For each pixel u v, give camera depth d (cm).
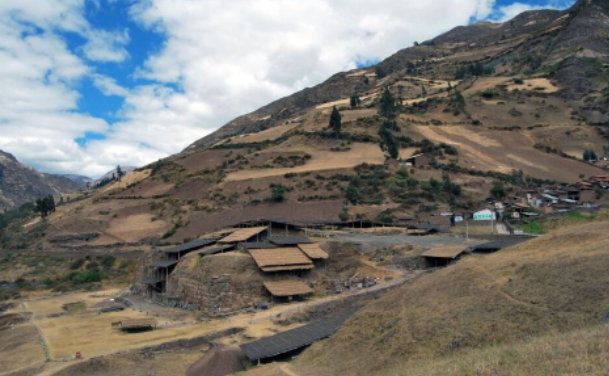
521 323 3138
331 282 7344
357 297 6366
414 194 12250
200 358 4891
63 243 13275
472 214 10919
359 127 18138
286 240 8019
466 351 3105
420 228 9662
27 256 12588
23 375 4669
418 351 3409
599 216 8744
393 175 13612
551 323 2991
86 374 4666
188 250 8456
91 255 11956
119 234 13250
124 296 8888
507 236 8381
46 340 5872
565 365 2223
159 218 13812
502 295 3581
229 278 6850
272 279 7094
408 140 16675
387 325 4038
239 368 4459
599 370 2055
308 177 13938
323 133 17488
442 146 15925
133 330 6081
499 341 3073
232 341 5200
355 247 8356
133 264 11106
